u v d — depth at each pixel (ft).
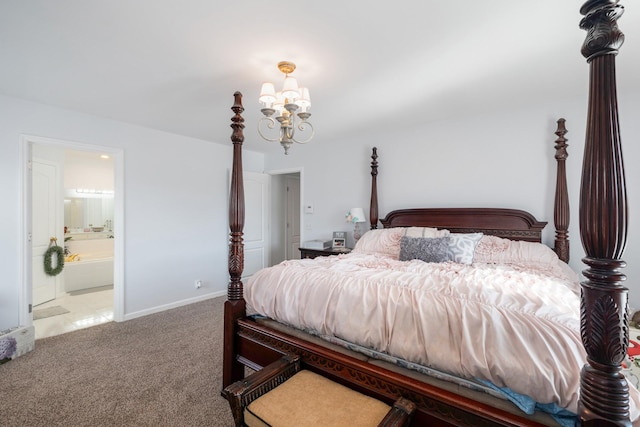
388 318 4.71
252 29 5.59
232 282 6.79
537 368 3.45
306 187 15.07
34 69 7.14
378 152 12.56
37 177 13.30
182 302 13.23
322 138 13.57
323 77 7.52
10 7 4.93
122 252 11.30
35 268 13.26
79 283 16.08
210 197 14.37
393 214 11.64
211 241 14.42
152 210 12.20
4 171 8.84
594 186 2.81
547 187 9.25
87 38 5.87
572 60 6.67
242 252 6.89
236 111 6.79
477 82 7.80
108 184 19.83
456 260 8.01
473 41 5.96
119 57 6.59
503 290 4.76
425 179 11.38
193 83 7.88
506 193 9.86
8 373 7.54
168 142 12.71
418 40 5.94
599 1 2.80
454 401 3.84
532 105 9.43
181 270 13.21
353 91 8.38
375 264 7.31
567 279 6.87
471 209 10.11
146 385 7.06
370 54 6.46
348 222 13.50
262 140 13.92
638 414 3.06
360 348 5.10
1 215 8.81
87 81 7.78
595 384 2.87
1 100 8.74
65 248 16.83
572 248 8.86
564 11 5.02
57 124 9.73
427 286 5.05
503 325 3.91
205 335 9.98
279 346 5.83
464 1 4.82
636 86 7.94
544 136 9.28
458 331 4.11
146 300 12.02
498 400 3.91
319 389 4.58
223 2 4.86
